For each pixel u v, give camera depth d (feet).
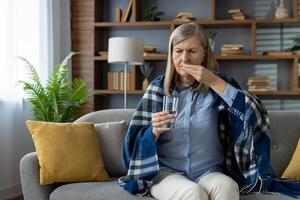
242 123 5.82
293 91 13.38
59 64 12.73
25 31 11.76
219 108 5.93
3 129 10.88
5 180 11.04
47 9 12.87
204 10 14.62
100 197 5.93
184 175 5.86
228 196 4.98
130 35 15.23
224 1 14.44
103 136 7.35
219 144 6.01
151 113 6.23
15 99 11.37
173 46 6.04
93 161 6.82
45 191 6.52
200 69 5.65
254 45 13.50
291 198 5.77
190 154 5.86
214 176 5.42
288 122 7.39
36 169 6.54
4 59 10.74
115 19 14.97
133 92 14.17
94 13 14.24
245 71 14.52
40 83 11.34
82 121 7.80
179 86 6.25
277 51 14.02
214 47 14.52
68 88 11.60
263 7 14.32
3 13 10.67
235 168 6.03
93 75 14.29
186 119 5.97
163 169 5.95
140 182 5.78
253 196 5.82
